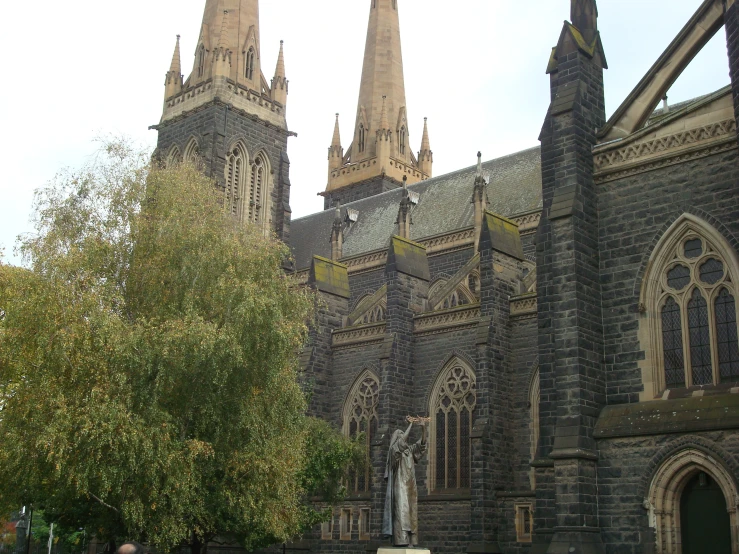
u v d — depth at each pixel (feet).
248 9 347.56
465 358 212.84
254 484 138.92
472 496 189.06
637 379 126.41
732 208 121.80
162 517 126.31
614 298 131.13
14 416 127.44
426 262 237.45
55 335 125.59
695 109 127.34
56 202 147.95
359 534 220.64
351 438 232.12
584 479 120.57
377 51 403.54
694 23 133.90
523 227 253.03
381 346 229.04
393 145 390.01
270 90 349.20
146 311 143.23
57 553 335.06
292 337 148.56
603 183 135.74
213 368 131.75
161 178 155.12
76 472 122.11
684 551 116.47
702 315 123.65
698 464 114.93
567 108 136.26
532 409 196.65
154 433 124.77
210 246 147.33
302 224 363.35
